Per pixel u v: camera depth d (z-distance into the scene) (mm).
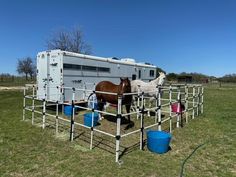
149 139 6109
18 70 61062
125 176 4695
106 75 13375
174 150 6270
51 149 6109
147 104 12734
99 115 9398
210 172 4980
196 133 8031
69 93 11094
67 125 8648
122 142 6812
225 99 19281
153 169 5047
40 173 4754
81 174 4750
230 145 6781
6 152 5832
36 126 8414
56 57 10844
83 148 6219
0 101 15172
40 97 11625
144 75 17703
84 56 11805
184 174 4848
